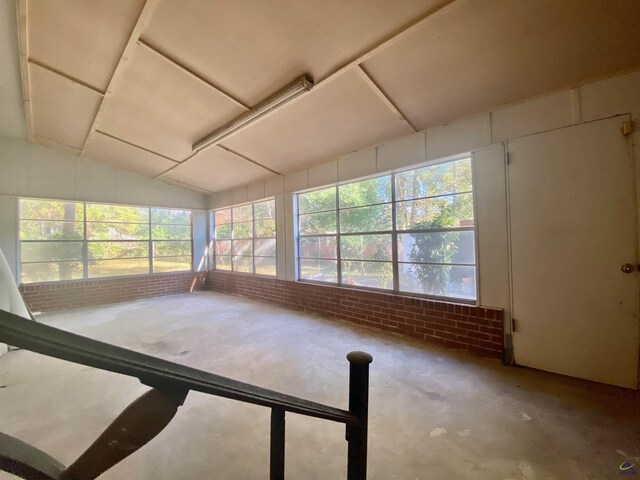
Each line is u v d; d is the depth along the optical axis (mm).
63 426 1968
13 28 2594
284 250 5516
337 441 1822
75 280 5695
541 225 2688
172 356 3146
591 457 1632
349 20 2174
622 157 2318
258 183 6125
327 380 2588
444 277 3455
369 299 4102
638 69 2246
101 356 524
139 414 615
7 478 1444
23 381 2615
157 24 2400
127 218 6488
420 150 3549
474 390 2377
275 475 859
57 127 4527
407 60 2479
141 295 6488
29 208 5348
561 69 2375
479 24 2080
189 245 7496
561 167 2584
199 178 6355
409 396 2303
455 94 2828
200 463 1630
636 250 2270
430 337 3453
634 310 2279
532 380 2523
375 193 4148
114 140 4836
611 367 2377
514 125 2844
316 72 2729
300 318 4652
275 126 3854
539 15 1971
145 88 3326
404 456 1665
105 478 1525
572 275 2539
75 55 2873
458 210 3348
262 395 797
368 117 3363
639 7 1845
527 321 2779
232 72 2879
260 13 2205
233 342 3570
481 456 1658
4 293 3332
